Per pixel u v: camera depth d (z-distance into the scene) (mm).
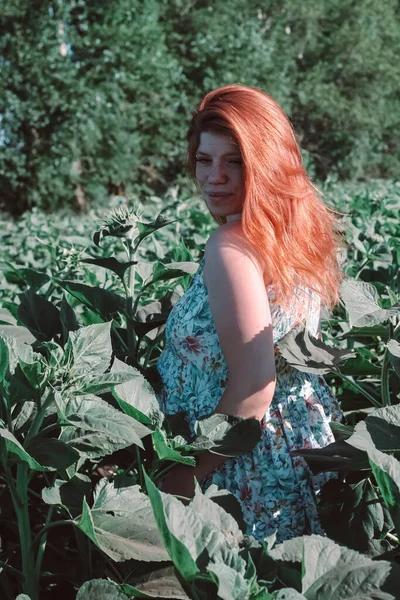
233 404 1988
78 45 24562
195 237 4590
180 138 26500
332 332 3389
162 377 2289
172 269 2504
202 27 27594
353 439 1791
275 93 27922
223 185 2178
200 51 26953
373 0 32969
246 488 2104
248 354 1972
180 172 27547
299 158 2219
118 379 1777
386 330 2205
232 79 26641
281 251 2059
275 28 29891
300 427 2160
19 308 2629
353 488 2057
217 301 1997
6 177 24609
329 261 2316
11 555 2236
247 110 2111
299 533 2135
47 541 2217
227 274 1982
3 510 2340
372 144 31750
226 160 2158
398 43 34281
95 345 1833
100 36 24812
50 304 2672
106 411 1742
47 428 1771
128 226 2551
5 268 3354
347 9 31656
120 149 24938
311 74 30359
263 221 2045
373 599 1414
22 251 5895
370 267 3988
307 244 2162
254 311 1975
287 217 2117
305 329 2164
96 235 2572
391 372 2609
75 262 3387
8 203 25344
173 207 6258
